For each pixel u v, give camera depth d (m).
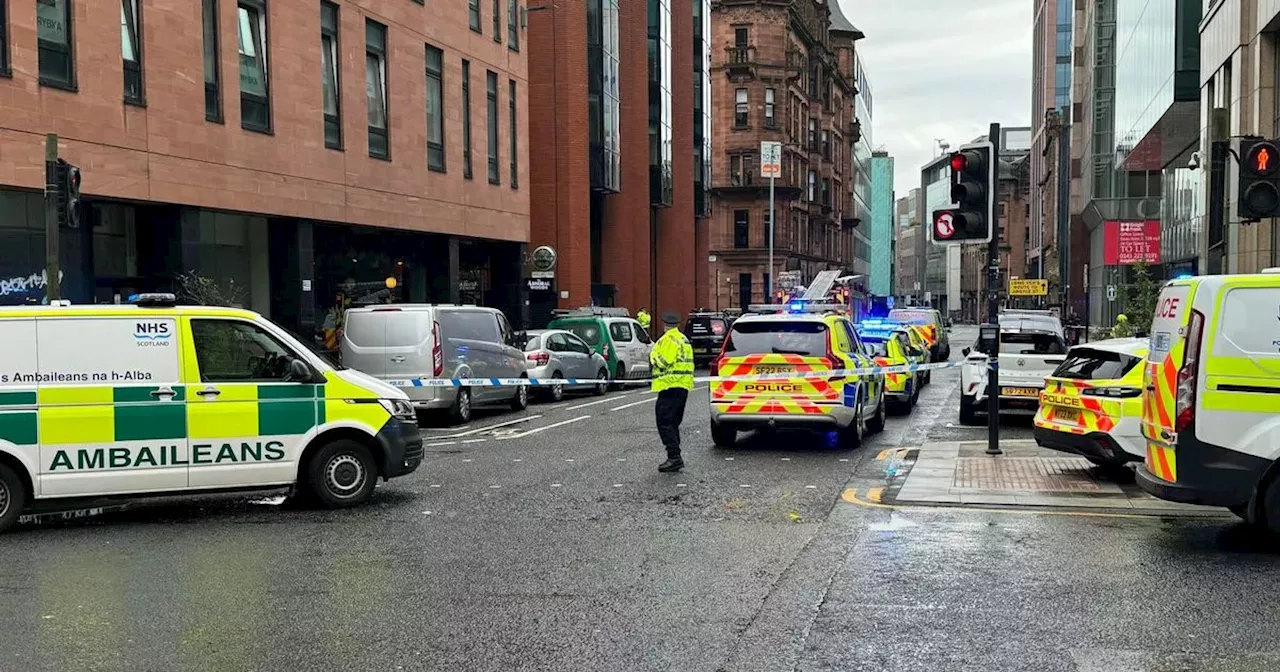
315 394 9.71
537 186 38.31
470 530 8.70
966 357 18.70
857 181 109.88
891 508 9.55
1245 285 7.68
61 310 9.08
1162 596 6.53
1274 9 23.23
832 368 13.58
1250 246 23.88
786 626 5.96
